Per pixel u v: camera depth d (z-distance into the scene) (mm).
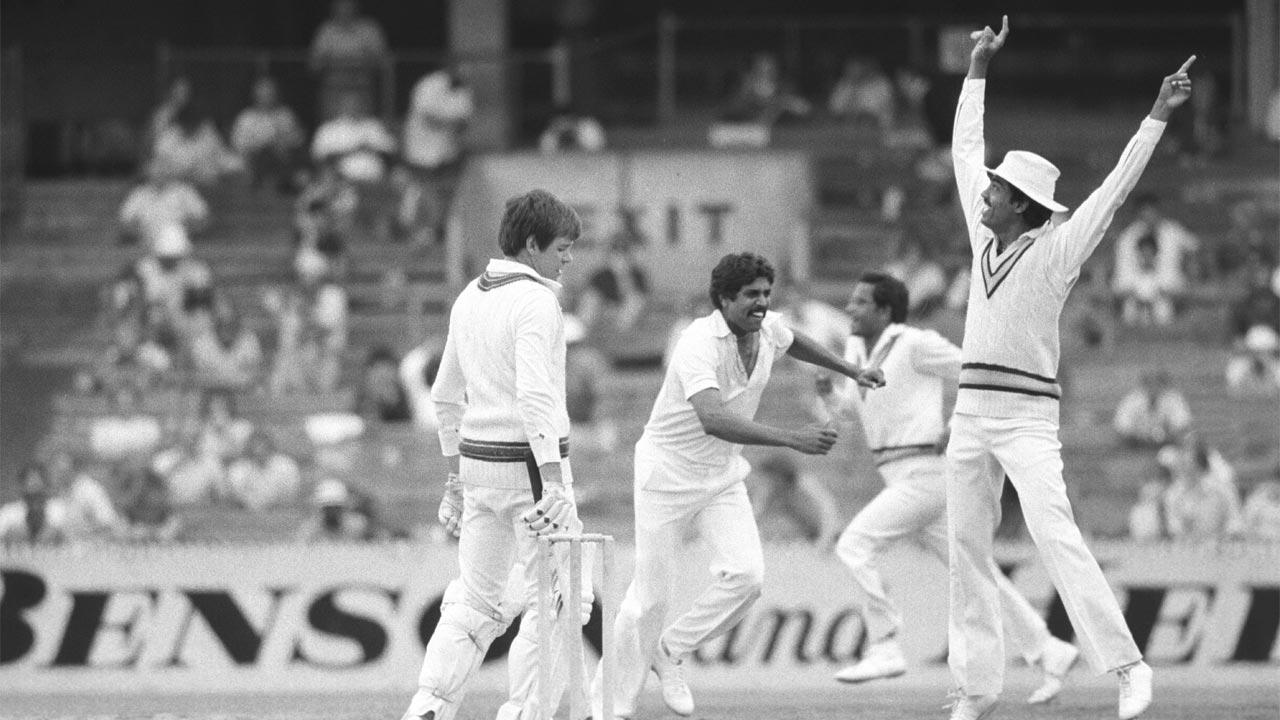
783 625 51500
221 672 52312
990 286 31234
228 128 96438
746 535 33688
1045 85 98125
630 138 96062
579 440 70375
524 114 99688
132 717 37062
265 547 52500
